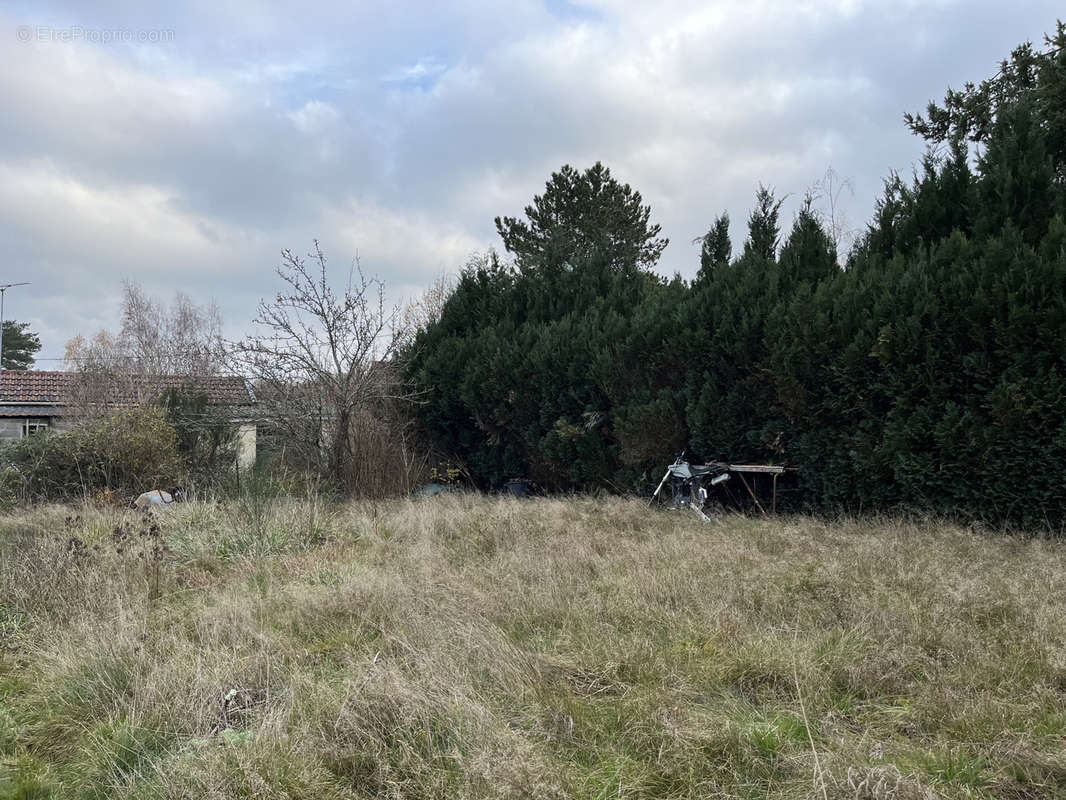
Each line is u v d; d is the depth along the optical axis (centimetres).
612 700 378
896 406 906
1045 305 805
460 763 301
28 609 547
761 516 1013
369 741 325
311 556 737
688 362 1119
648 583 559
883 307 922
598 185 2784
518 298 1541
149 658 425
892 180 1155
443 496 1184
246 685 396
